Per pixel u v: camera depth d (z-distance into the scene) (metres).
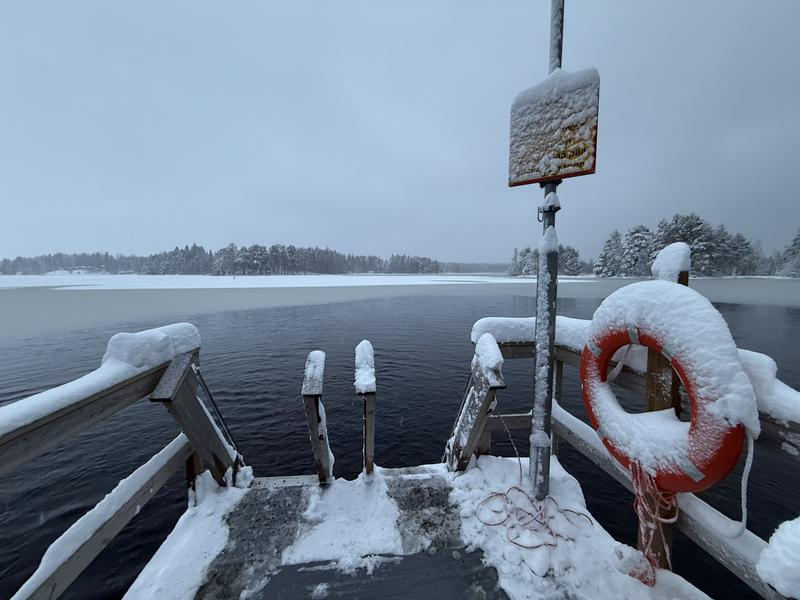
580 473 4.33
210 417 2.10
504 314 17.25
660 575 1.51
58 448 5.17
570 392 6.98
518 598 1.45
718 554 1.31
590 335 1.79
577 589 1.48
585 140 1.60
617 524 3.49
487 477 2.18
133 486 1.56
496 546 1.71
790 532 1.00
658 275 1.68
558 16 1.75
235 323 14.88
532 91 1.80
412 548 1.70
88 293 30.06
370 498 2.02
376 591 1.50
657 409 1.60
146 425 5.93
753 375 1.26
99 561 3.18
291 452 4.83
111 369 1.59
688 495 1.49
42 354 9.83
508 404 6.52
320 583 1.53
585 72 1.58
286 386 7.34
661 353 1.50
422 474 2.23
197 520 1.87
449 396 6.84
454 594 1.48
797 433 1.11
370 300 24.70
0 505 3.98
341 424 5.70
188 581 1.53
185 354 2.02
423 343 11.10
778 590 0.97
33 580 1.12
